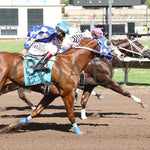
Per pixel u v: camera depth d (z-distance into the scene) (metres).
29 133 11.09
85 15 93.81
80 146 9.65
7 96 18.17
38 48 10.49
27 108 15.38
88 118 13.57
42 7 55.47
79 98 17.70
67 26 11.98
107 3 38.56
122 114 14.40
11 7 55.19
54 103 16.62
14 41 51.94
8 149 9.26
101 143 10.00
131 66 20.95
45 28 10.47
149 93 18.62
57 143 9.92
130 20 91.56
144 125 12.46
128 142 10.16
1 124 12.22
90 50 11.10
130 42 14.07
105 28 36.19
